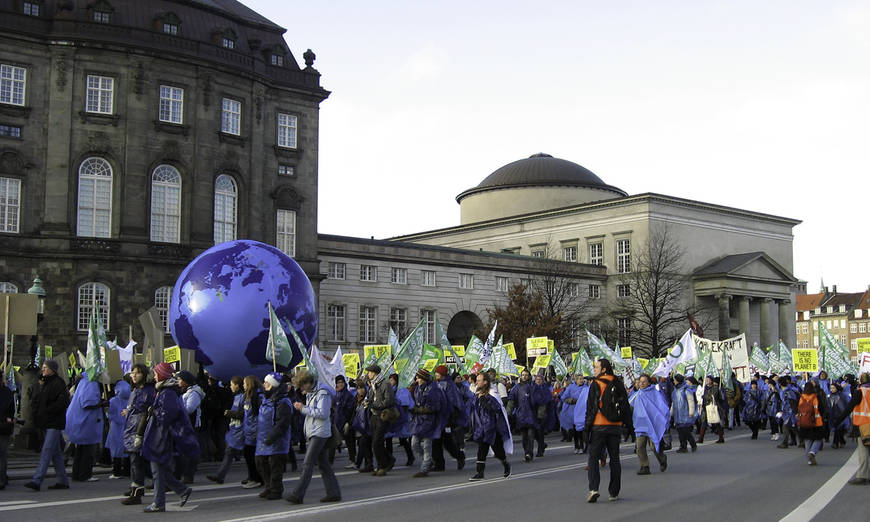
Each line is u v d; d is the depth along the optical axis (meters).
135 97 57.38
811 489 19.28
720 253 104.00
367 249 80.38
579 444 29.81
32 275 54.38
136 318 56.31
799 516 15.30
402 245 83.12
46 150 55.47
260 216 63.03
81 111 56.06
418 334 25.73
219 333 26.00
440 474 23.20
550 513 15.69
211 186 59.91
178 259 58.00
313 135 66.75
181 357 26.73
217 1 66.12
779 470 23.53
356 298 79.12
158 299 57.62
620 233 100.06
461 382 29.06
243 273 26.64
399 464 26.52
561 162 119.69
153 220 58.03
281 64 66.06
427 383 22.91
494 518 15.09
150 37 57.94
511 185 117.38
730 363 46.25
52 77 55.78
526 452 26.44
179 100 59.31
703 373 40.81
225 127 61.22
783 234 112.12
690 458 27.30
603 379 17.58
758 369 49.91
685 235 100.69
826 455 28.47
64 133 55.62
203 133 59.66
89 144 56.22
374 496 18.30
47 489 19.47
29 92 55.31
